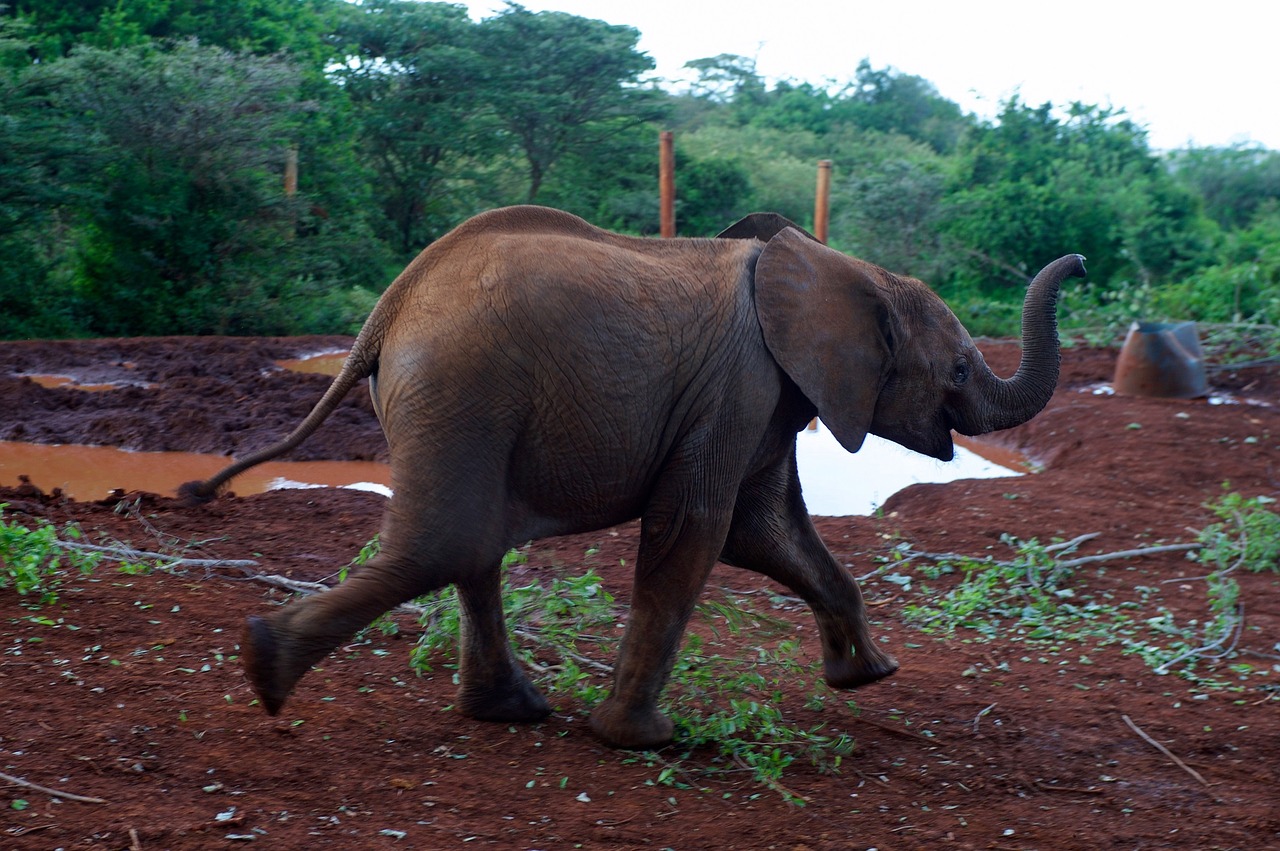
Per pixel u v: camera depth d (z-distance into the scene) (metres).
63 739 4.36
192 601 6.19
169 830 3.78
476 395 4.18
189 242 22.47
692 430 4.54
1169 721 5.52
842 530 8.78
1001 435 13.47
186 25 28.53
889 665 5.38
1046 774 4.92
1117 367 14.83
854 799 4.57
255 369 16.47
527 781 4.45
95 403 13.26
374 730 4.78
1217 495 10.07
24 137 20.70
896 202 30.47
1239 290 21.08
